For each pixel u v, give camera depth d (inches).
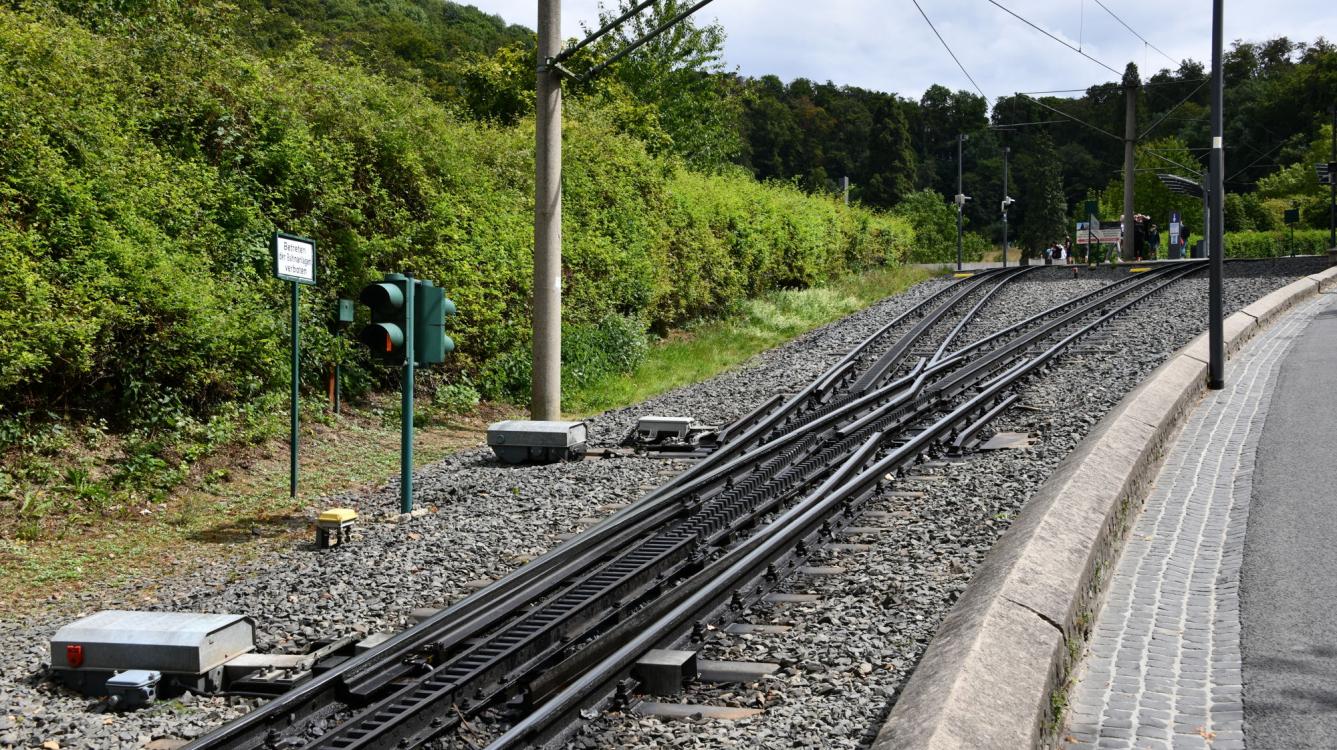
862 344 831.1
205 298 479.8
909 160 4033.0
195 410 500.7
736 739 195.5
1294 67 4409.5
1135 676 222.4
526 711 217.0
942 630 224.4
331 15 2431.1
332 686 225.3
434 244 654.5
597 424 600.1
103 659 242.5
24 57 451.5
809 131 4434.1
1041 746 182.9
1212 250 591.2
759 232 1156.5
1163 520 343.3
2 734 217.2
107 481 428.8
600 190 860.0
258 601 303.4
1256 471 393.1
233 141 554.9
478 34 3132.4
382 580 316.8
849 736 194.1
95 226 451.5
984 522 332.2
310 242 460.8
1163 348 701.9
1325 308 922.7
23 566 353.7
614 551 330.3
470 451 547.8
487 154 758.5
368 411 611.8
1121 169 4089.6
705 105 1820.9
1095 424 477.1
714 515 359.9
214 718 224.1
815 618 262.4
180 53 547.2
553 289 575.5
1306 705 199.5
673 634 245.9
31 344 414.9
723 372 807.1
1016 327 878.4
